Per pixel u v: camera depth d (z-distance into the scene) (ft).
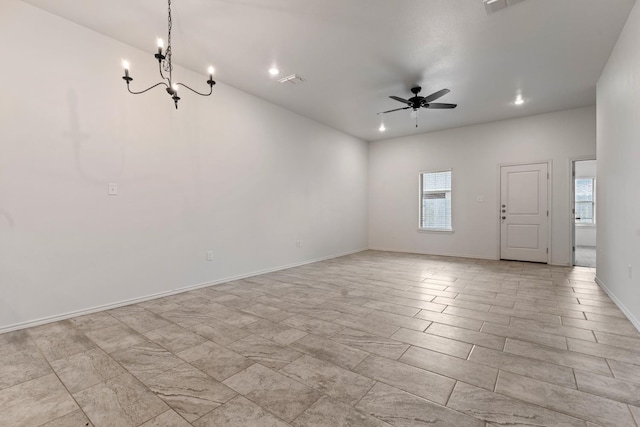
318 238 20.42
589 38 10.60
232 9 9.18
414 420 4.98
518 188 19.62
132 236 11.27
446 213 22.57
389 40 10.84
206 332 8.56
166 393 5.75
